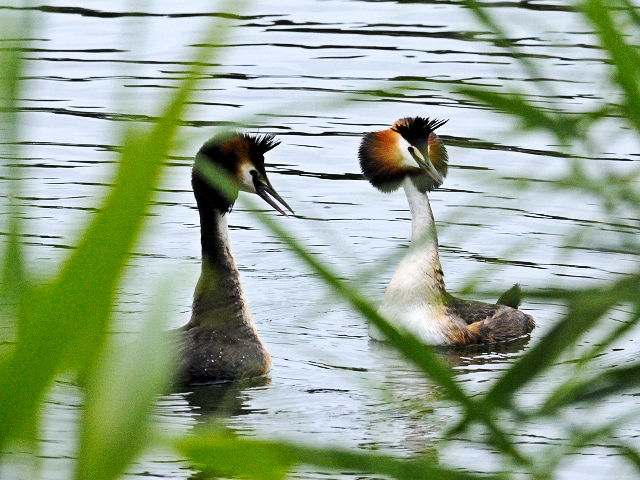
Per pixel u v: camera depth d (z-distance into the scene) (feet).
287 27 95.40
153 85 76.54
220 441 7.66
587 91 69.21
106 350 7.07
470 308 54.49
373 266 9.50
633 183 10.57
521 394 37.19
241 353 45.75
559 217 62.08
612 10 9.87
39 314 6.81
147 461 31.78
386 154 55.06
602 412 36.09
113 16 97.30
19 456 7.50
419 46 88.79
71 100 77.51
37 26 7.00
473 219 11.03
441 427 38.24
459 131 70.13
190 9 96.89
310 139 73.36
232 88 78.59
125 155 6.82
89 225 6.79
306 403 42.27
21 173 7.32
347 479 28.37
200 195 47.80
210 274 47.42
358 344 50.19
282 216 61.98
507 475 9.97
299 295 56.18
